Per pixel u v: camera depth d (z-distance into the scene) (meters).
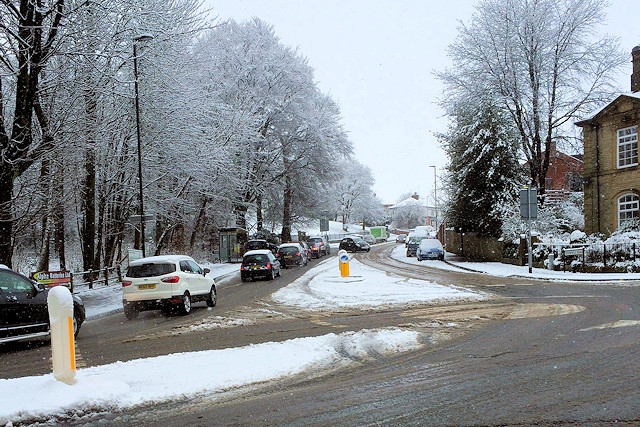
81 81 18.92
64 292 7.14
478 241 40.31
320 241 50.22
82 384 6.97
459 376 7.43
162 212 28.84
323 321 13.26
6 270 11.53
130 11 21.02
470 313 13.63
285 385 7.28
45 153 17.73
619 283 20.72
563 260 26.12
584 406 5.97
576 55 34.81
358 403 6.36
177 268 15.88
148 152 25.92
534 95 35.41
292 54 50.62
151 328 13.56
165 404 6.54
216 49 33.97
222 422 5.82
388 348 9.61
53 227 24.97
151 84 24.55
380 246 71.69
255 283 26.08
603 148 31.25
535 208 25.95
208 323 13.80
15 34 16.06
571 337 9.91
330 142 50.41
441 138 41.06
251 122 36.22
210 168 28.78
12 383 7.32
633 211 29.64
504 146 36.75
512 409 5.94
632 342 9.17
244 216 47.53
